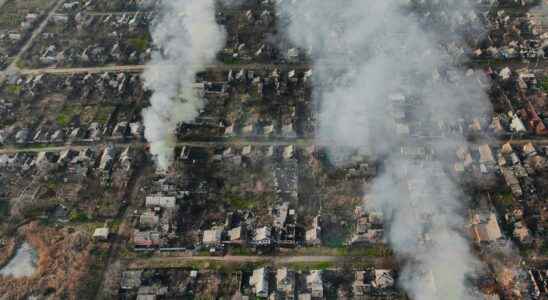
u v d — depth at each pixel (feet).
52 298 347.15
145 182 428.56
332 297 342.03
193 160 443.32
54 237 387.55
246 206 405.18
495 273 347.97
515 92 504.43
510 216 382.22
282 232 379.55
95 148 465.06
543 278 342.23
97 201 414.82
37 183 434.30
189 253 372.58
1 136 478.59
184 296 345.92
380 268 354.74
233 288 348.79
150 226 390.42
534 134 455.22
